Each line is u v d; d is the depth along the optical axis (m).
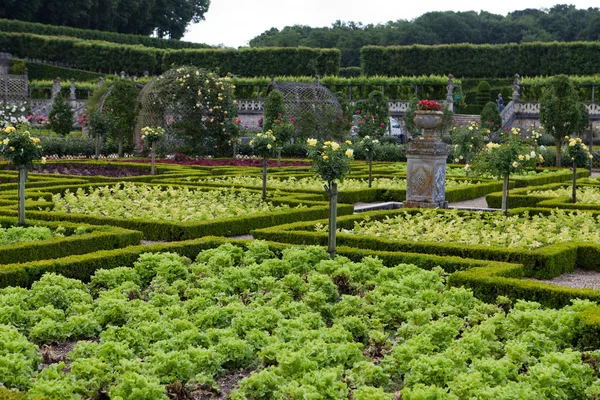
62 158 30.56
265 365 5.71
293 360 5.19
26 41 63.62
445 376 5.11
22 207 11.04
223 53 56.50
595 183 20.64
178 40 79.38
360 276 8.39
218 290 7.64
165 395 4.92
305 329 6.06
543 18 84.31
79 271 8.52
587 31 79.19
